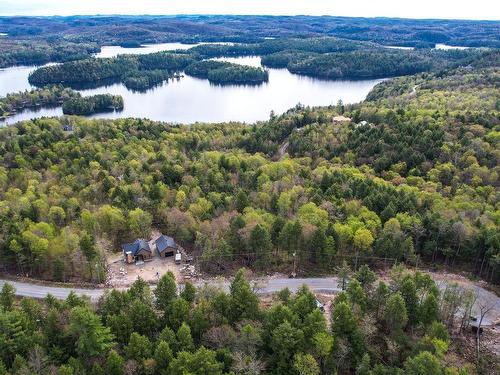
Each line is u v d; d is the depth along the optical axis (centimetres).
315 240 13212
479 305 11762
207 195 16712
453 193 17050
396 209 14825
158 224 16075
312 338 9062
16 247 12644
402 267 12019
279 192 16862
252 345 8975
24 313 9319
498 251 12550
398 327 9962
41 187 17188
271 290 12425
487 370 9675
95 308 10425
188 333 8981
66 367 7850
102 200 16862
